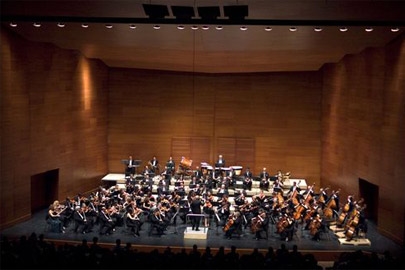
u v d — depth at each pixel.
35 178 25.23
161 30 22.09
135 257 14.42
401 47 20.94
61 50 25.08
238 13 17.67
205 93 29.42
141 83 29.38
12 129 22.30
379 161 22.58
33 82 23.41
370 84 23.42
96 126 28.31
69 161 26.09
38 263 14.02
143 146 29.66
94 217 23.20
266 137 29.30
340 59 26.34
